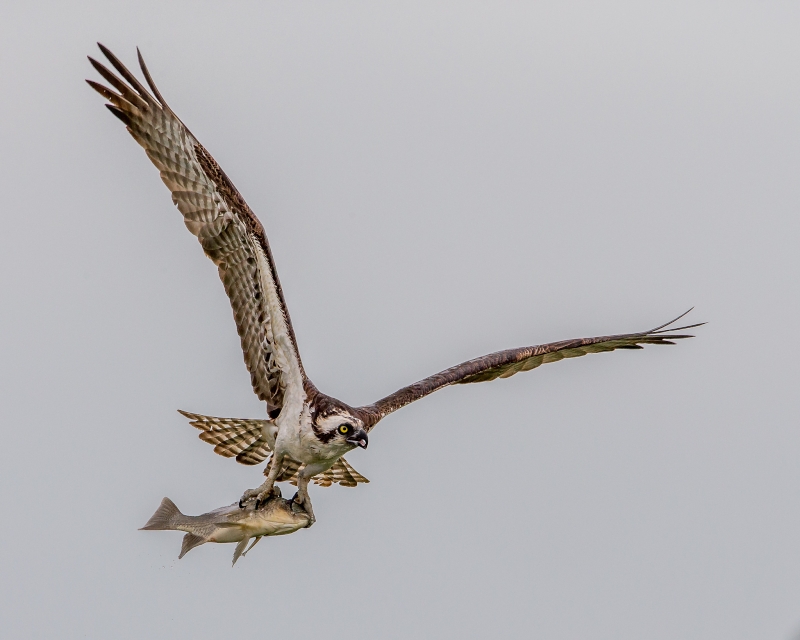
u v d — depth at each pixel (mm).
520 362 18125
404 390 16688
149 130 13680
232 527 13953
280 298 14219
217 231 14008
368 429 15406
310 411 14758
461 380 17500
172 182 13844
